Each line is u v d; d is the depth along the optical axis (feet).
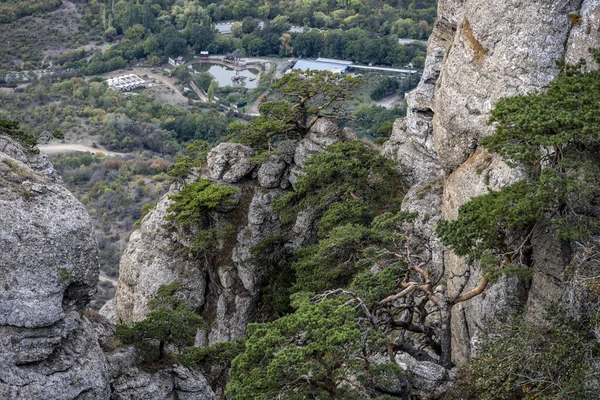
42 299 102.99
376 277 124.57
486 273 109.40
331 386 99.86
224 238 187.62
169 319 121.29
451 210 135.33
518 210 101.35
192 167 202.69
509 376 99.19
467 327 124.47
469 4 132.57
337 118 209.97
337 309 105.50
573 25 119.44
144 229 196.13
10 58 607.37
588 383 93.25
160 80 555.28
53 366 104.22
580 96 102.37
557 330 98.12
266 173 194.80
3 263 101.96
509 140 107.14
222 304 187.21
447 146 137.39
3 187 105.29
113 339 119.96
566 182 99.81
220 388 151.02
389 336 137.08
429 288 119.34
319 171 175.01
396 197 179.83
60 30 655.35
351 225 148.87
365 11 655.76
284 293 183.52
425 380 113.50
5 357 100.83
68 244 106.11
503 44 125.49
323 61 569.23
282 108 207.72
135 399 115.96
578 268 99.50
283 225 191.52
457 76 133.80
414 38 593.42
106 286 287.28
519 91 123.85
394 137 191.31
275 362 94.32
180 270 189.26
